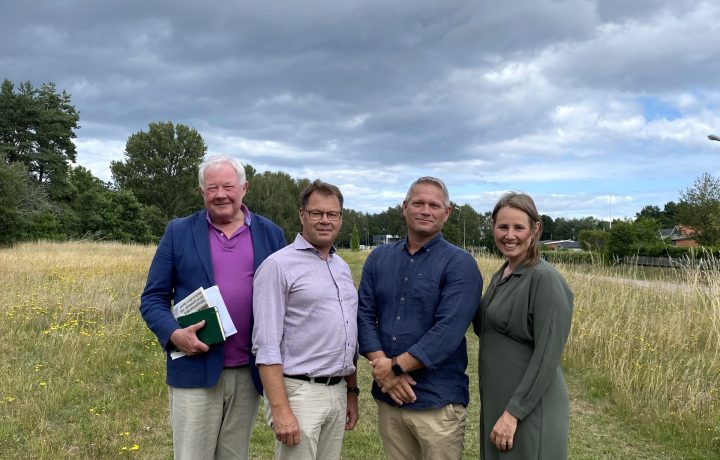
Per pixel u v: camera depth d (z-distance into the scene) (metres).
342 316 2.76
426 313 2.77
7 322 7.59
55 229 34.81
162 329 2.82
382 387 2.77
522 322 2.63
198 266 2.89
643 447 4.53
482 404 2.80
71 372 5.57
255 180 62.72
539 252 2.76
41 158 43.72
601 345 6.80
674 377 5.53
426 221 2.80
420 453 2.95
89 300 9.09
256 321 2.69
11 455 3.92
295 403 2.67
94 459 3.96
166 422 4.71
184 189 61.03
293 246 2.79
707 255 9.78
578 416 5.19
